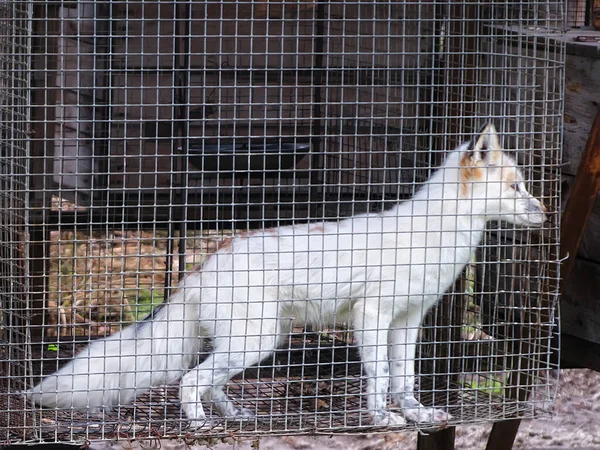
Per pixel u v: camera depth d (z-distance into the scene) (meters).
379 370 6.03
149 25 8.84
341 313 6.35
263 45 8.97
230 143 8.23
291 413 5.72
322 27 8.53
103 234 8.72
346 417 5.96
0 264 5.77
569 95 6.53
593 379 9.82
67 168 8.62
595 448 8.33
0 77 5.56
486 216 6.39
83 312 7.97
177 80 8.75
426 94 7.60
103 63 8.66
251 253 5.72
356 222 6.19
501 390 6.47
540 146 6.70
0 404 5.70
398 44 8.38
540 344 6.06
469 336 7.09
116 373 5.54
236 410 6.02
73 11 8.22
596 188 5.93
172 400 6.29
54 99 7.90
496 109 7.03
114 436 5.43
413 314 6.35
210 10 9.01
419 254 6.21
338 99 8.55
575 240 6.05
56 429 5.32
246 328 5.73
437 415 5.97
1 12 5.69
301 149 7.52
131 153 8.79
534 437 8.55
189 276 5.99
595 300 6.46
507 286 6.85
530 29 6.70
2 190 5.56
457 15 6.93
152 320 5.77
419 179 7.69
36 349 6.85
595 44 6.34
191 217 8.38
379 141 8.32
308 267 5.76
